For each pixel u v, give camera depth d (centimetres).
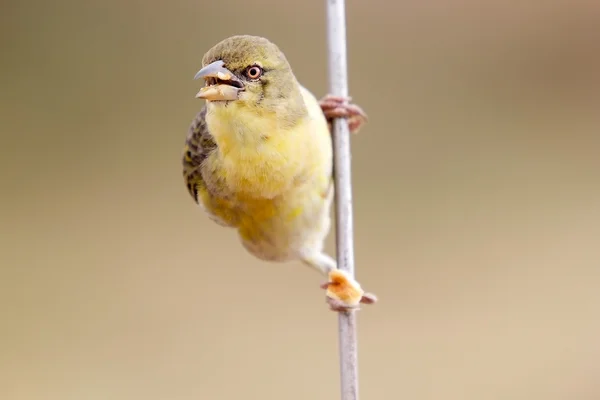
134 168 1496
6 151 1521
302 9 1537
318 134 711
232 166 693
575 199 1439
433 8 1553
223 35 1524
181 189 1470
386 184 1433
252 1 1548
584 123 1538
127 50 1545
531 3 1595
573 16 1603
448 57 1546
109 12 1559
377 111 1487
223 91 661
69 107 1537
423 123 1495
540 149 1498
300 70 1502
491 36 1573
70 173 1505
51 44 1564
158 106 1523
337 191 727
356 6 1540
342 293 701
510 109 1536
